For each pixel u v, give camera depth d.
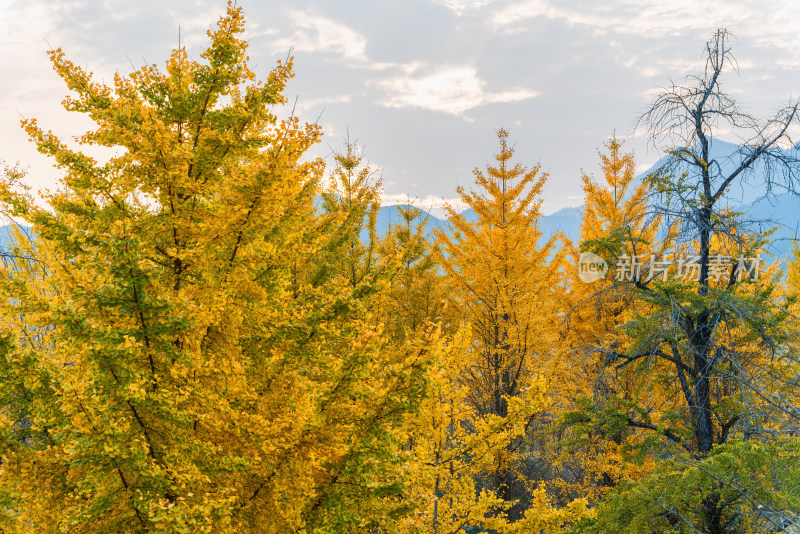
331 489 4.18
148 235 3.81
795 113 6.37
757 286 7.41
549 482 12.08
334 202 8.92
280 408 4.12
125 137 3.66
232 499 3.43
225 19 3.89
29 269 5.28
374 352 3.95
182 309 3.41
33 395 3.75
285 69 4.07
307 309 4.50
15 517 3.57
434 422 6.68
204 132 4.01
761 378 7.17
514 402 6.73
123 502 3.53
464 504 6.67
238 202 3.82
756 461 5.46
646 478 6.45
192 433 3.69
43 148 3.63
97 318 3.30
